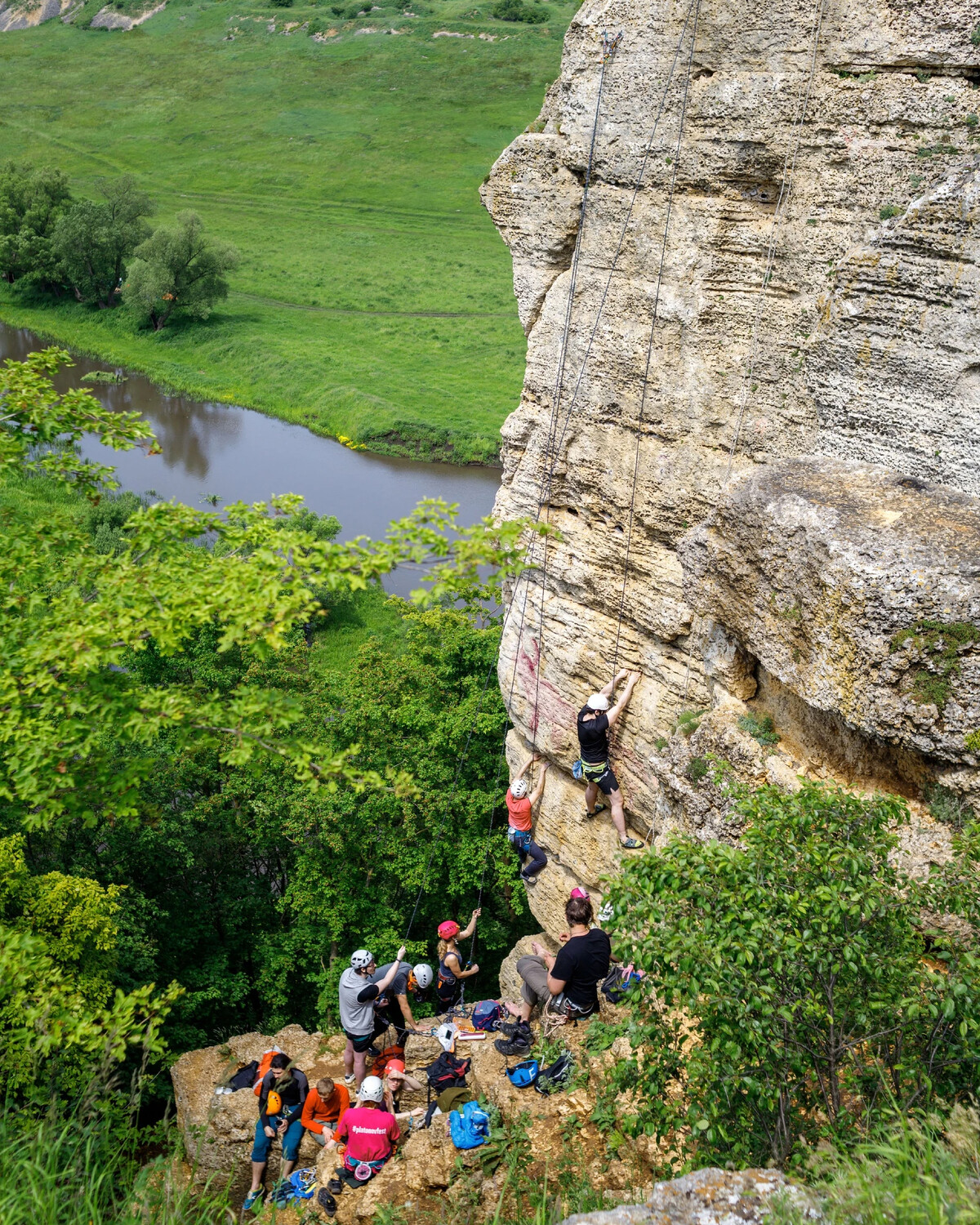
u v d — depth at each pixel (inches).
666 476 541.6
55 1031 327.0
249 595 320.8
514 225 599.2
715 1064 278.8
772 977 277.4
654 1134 314.5
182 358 3181.6
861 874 280.1
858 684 391.2
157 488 2284.7
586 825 633.6
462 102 5620.1
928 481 427.8
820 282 468.4
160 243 3260.3
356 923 984.3
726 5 480.1
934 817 394.0
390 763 1003.9
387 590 1812.3
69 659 323.0
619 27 522.3
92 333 3366.1
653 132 518.3
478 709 1024.9
